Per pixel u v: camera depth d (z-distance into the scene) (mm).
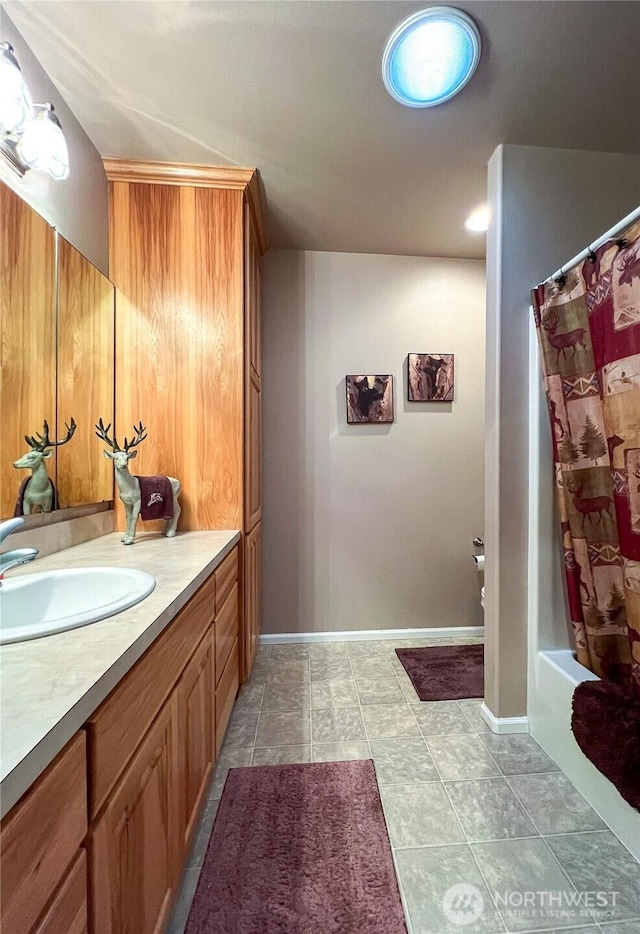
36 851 471
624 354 1210
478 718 1771
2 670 619
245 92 1381
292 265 2523
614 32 1181
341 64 1273
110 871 634
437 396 2594
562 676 1455
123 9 1119
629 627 1243
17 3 1111
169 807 898
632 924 956
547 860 1112
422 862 1103
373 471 2588
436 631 2615
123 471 1578
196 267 1843
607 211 1669
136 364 1832
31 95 1256
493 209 1668
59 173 1236
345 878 1056
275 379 2533
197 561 1291
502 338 1627
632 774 1085
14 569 1174
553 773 1443
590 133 1565
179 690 986
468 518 2635
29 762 454
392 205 2053
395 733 1663
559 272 1477
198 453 1860
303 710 1827
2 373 1159
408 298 2592
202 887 1032
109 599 1119
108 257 1803
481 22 1150
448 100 1408
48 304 1371
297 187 1909
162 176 1789
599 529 1438
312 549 2561
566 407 1480
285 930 938
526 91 1370
